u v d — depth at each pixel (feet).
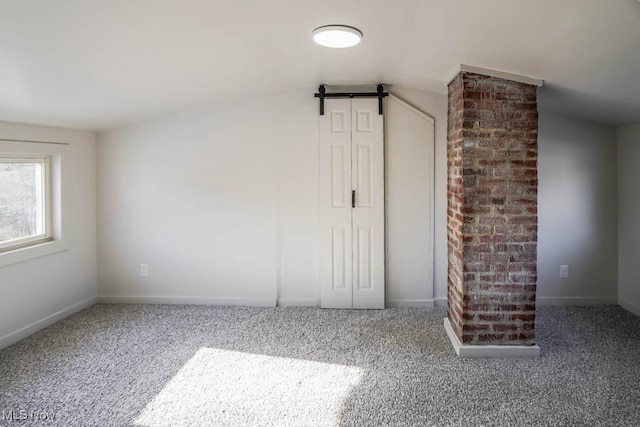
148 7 6.13
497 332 9.66
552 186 13.01
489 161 9.50
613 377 8.54
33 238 11.55
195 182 13.61
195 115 13.47
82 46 7.05
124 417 7.26
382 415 7.33
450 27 7.36
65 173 12.37
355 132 13.06
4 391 8.09
